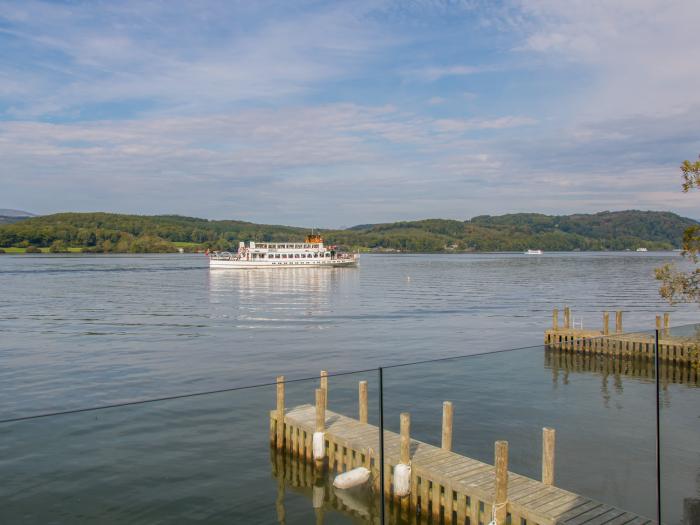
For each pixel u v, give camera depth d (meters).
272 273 144.88
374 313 64.44
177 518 15.98
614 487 17.69
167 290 97.06
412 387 28.58
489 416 24.16
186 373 33.28
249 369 34.50
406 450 16.50
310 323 56.38
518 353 37.75
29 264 181.12
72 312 65.38
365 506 17.19
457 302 76.50
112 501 16.73
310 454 19.44
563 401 26.41
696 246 21.33
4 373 33.12
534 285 107.38
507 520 15.41
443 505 15.77
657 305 72.19
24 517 15.71
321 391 19.02
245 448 20.84
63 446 20.69
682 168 20.16
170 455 20.08
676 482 18.00
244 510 16.58
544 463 15.46
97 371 33.72
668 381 30.64
